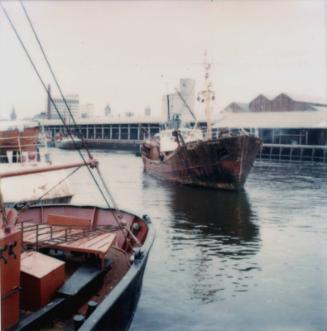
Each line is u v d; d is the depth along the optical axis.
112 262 7.90
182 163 28.09
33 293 5.64
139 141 76.88
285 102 63.88
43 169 6.78
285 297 9.18
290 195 23.94
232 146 23.59
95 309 4.88
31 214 11.09
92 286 6.66
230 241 13.74
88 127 93.31
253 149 24.42
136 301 7.70
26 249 7.09
